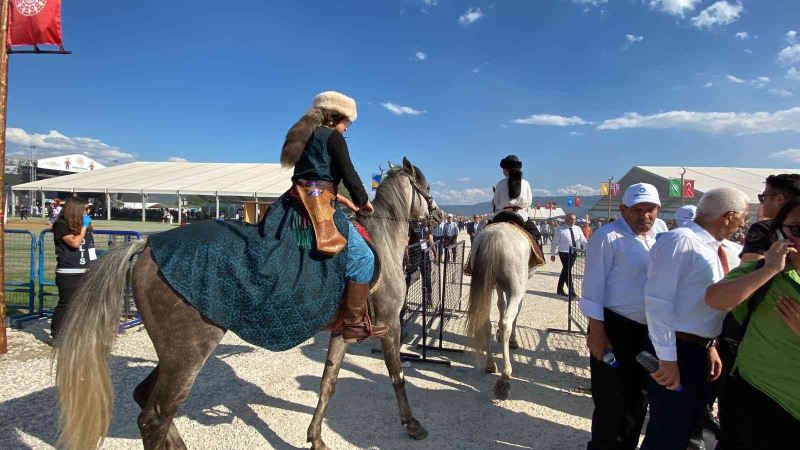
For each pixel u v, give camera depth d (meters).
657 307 2.69
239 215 38.41
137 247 2.81
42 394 4.44
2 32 5.55
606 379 3.18
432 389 5.10
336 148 3.13
